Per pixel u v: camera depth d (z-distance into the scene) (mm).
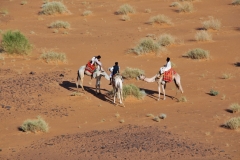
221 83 40562
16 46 49594
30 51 50750
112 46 53719
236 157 25281
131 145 26969
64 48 53156
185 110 34250
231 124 29891
